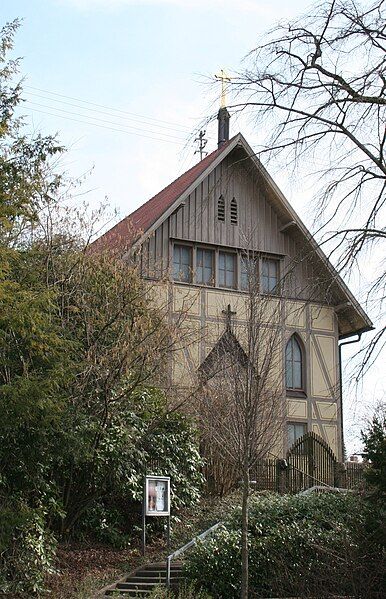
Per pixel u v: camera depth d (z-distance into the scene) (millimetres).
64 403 14289
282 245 27656
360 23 9273
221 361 19297
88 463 17047
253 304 15695
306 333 27688
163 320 18688
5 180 14906
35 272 15859
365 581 14102
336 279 9547
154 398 19062
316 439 23188
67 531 17188
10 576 14367
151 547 18016
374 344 9273
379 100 9266
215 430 17797
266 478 21453
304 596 14594
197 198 26578
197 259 26453
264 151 9805
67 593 14781
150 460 18922
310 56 9523
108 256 18453
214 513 19156
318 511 17328
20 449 14539
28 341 13719
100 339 17188
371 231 9422
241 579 14594
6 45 16922
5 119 16031
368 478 14406
